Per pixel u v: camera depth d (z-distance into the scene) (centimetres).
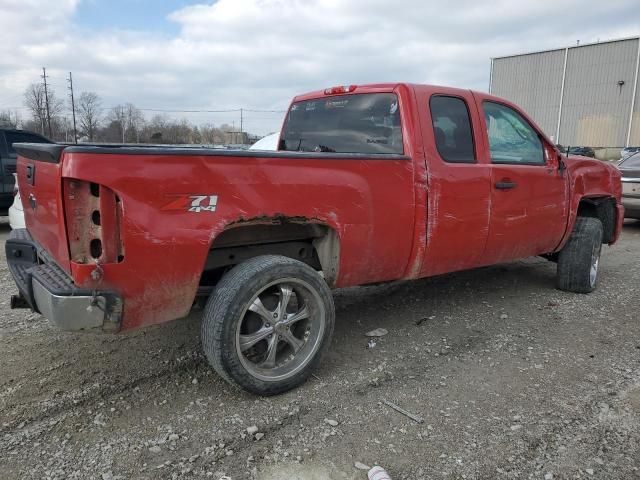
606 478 260
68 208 264
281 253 371
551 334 448
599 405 327
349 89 451
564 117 5091
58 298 266
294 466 266
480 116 446
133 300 281
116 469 261
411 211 386
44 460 266
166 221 280
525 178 474
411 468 266
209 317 307
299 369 338
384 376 365
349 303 529
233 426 299
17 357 383
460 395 339
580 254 554
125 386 343
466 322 476
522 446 285
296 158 324
